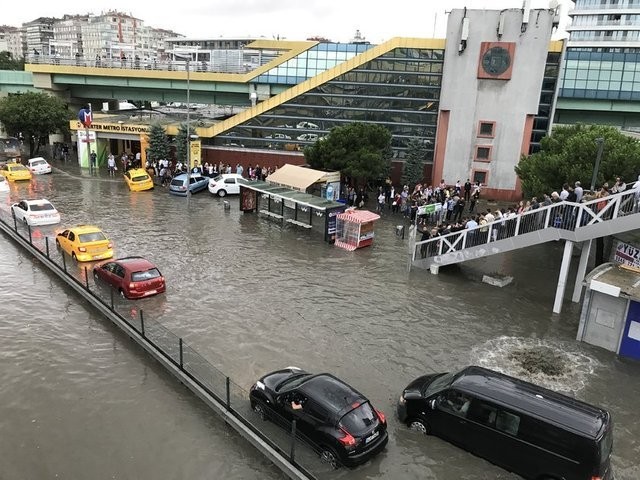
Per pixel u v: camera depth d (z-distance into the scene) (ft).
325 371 51.06
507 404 37.88
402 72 139.64
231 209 116.06
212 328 58.70
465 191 124.67
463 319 64.54
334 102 146.10
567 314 67.51
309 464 36.96
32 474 36.60
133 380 48.24
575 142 87.20
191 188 128.26
